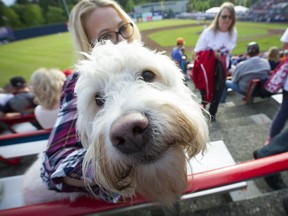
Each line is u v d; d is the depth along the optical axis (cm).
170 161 20
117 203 23
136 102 20
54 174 21
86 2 36
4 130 78
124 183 21
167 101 21
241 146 66
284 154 25
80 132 26
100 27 35
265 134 70
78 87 26
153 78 26
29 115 80
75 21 36
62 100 30
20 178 44
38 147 56
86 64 26
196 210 43
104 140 20
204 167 40
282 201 40
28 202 28
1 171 69
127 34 37
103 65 25
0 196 41
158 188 21
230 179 24
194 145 22
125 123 18
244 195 48
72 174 21
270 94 91
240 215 40
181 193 22
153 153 20
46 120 60
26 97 86
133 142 18
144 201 23
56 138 26
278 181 47
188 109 23
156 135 19
